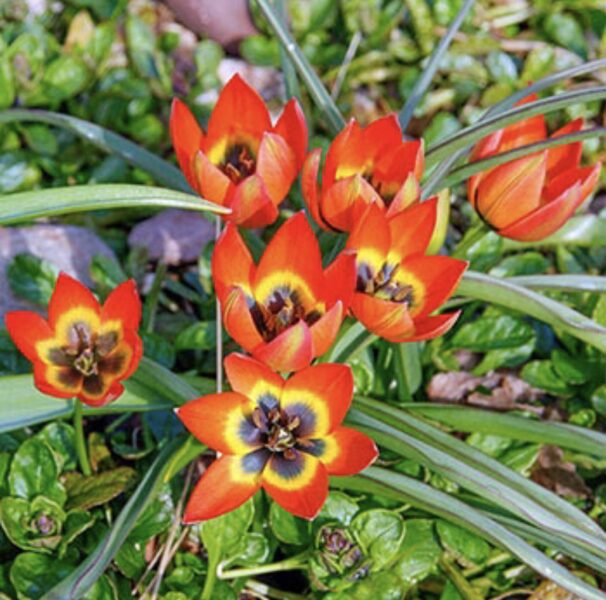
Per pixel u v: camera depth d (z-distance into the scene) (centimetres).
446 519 57
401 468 59
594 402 63
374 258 51
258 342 48
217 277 49
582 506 63
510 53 85
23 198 51
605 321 65
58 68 77
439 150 56
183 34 84
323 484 48
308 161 51
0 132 76
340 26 85
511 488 53
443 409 60
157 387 57
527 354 64
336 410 48
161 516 57
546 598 58
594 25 85
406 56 82
